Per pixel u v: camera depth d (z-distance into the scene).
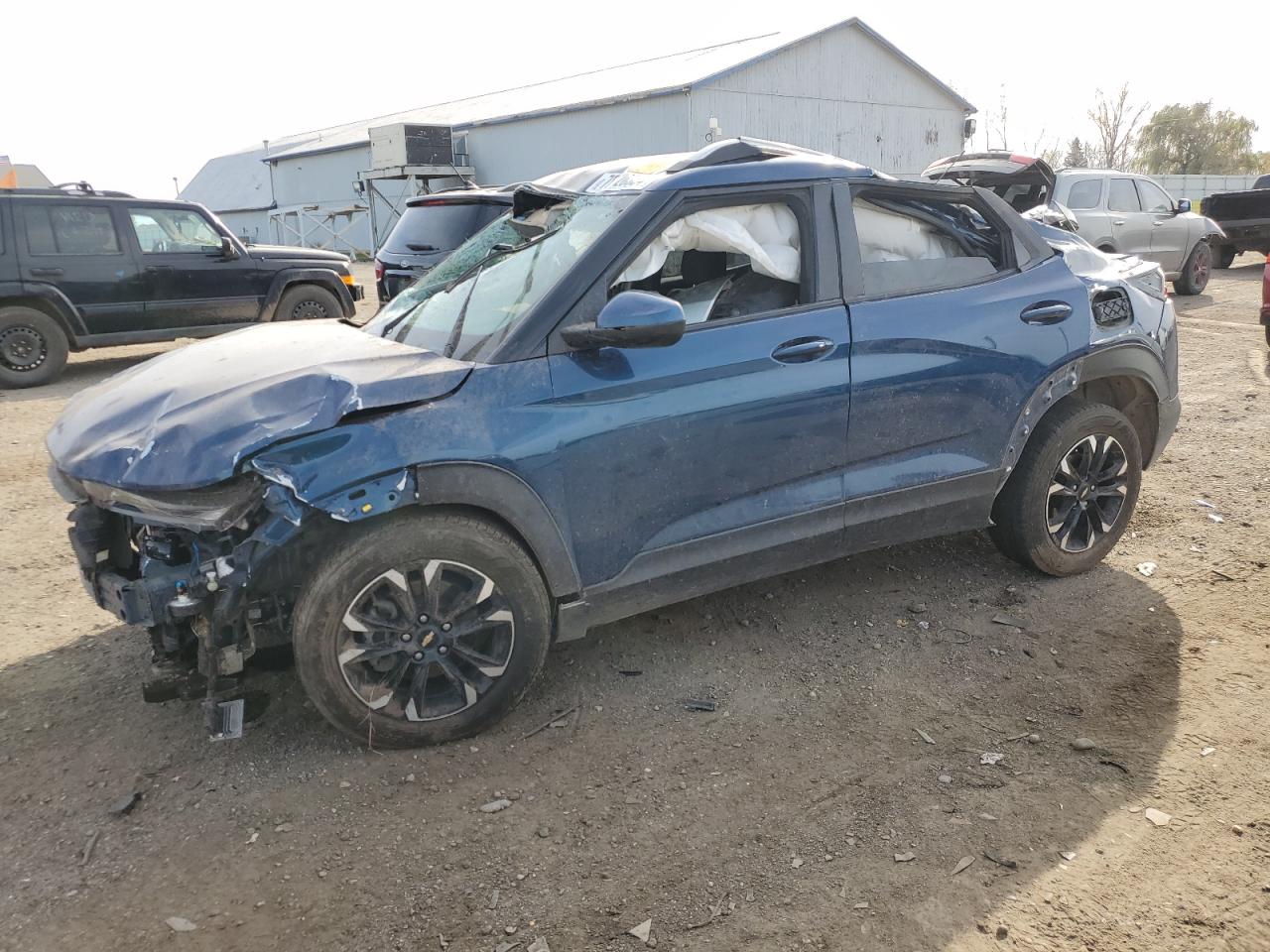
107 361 11.55
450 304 3.55
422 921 2.32
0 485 6.07
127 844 2.60
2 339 9.34
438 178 30.42
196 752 3.03
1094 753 2.95
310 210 38.53
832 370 3.39
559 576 3.09
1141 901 2.34
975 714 3.20
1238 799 2.70
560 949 2.23
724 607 4.02
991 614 3.91
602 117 26.30
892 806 2.72
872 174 3.64
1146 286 4.43
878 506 3.62
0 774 2.91
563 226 3.48
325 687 2.82
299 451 2.68
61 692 3.40
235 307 10.54
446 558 2.87
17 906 2.37
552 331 3.05
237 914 2.35
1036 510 4.02
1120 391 4.38
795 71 25.64
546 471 2.97
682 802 2.77
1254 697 3.21
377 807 2.76
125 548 3.12
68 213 9.48
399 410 2.82
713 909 2.35
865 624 3.86
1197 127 51.16
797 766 2.94
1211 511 4.94
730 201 3.36
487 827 2.67
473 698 3.02
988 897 2.36
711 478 3.27
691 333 3.23
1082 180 12.29
